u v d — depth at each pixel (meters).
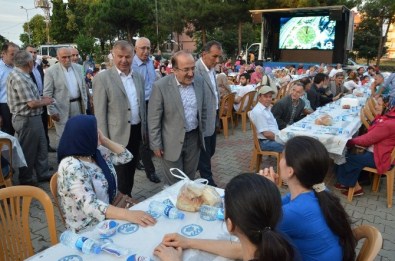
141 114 3.39
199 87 3.17
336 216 1.53
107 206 1.82
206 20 22.88
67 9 34.94
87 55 24.16
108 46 32.69
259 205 1.08
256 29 30.84
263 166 5.05
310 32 15.96
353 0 20.11
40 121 4.09
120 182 3.40
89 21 30.53
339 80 8.24
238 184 1.13
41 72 5.98
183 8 22.84
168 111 3.01
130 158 2.48
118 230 1.67
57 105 4.50
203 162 3.80
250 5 20.56
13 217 1.93
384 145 3.61
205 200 1.85
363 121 4.73
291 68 13.66
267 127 4.38
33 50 5.30
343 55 15.33
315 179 1.56
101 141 2.40
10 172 3.47
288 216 1.52
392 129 3.52
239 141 6.54
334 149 3.68
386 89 7.54
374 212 3.64
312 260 1.52
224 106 6.60
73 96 4.62
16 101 3.82
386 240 3.09
